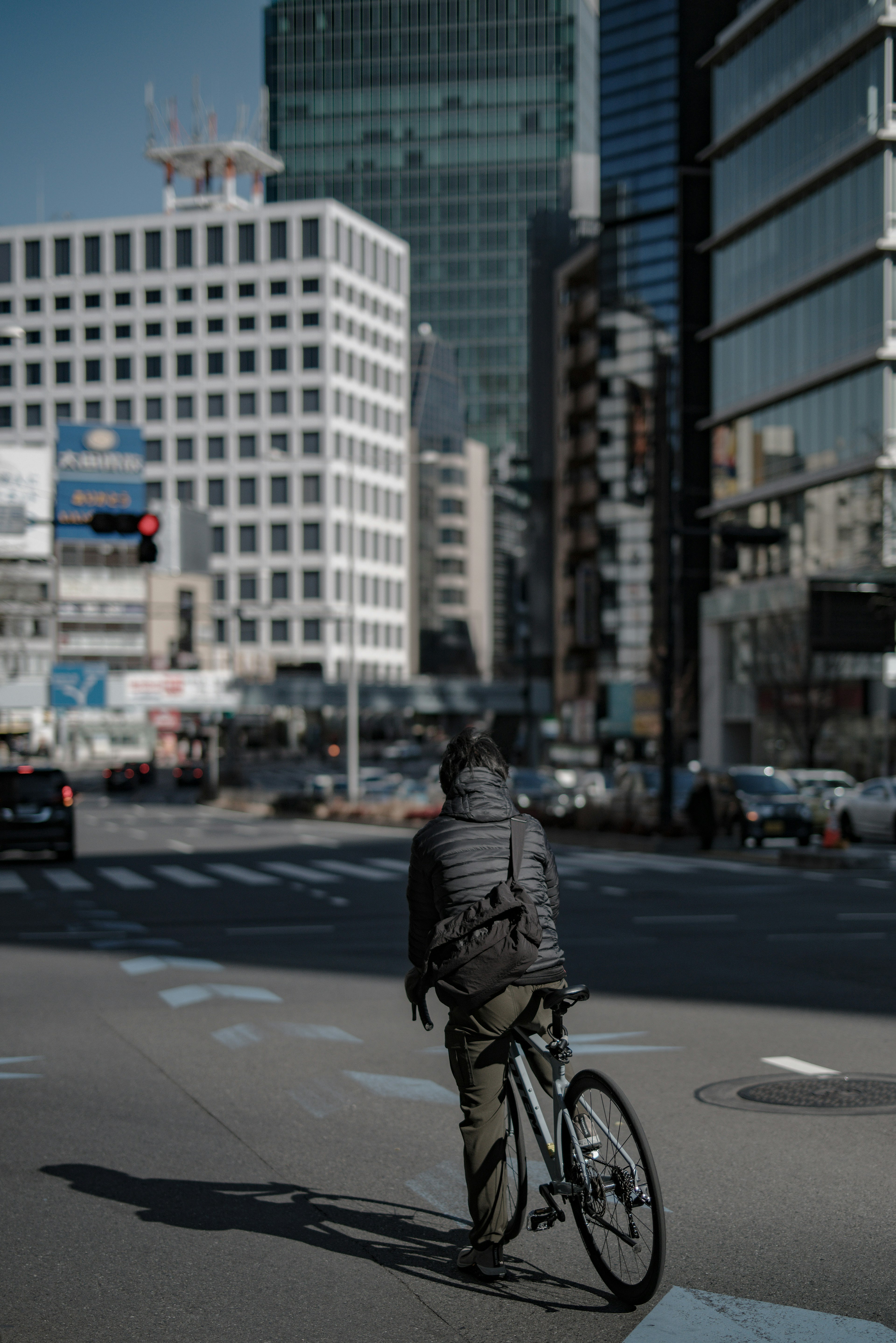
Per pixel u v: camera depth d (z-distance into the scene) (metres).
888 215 63.12
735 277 77.25
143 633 143.38
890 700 62.19
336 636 162.12
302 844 42.94
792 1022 12.72
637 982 15.23
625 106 101.88
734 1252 6.59
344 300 165.00
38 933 20.80
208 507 163.88
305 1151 8.58
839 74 66.75
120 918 22.77
